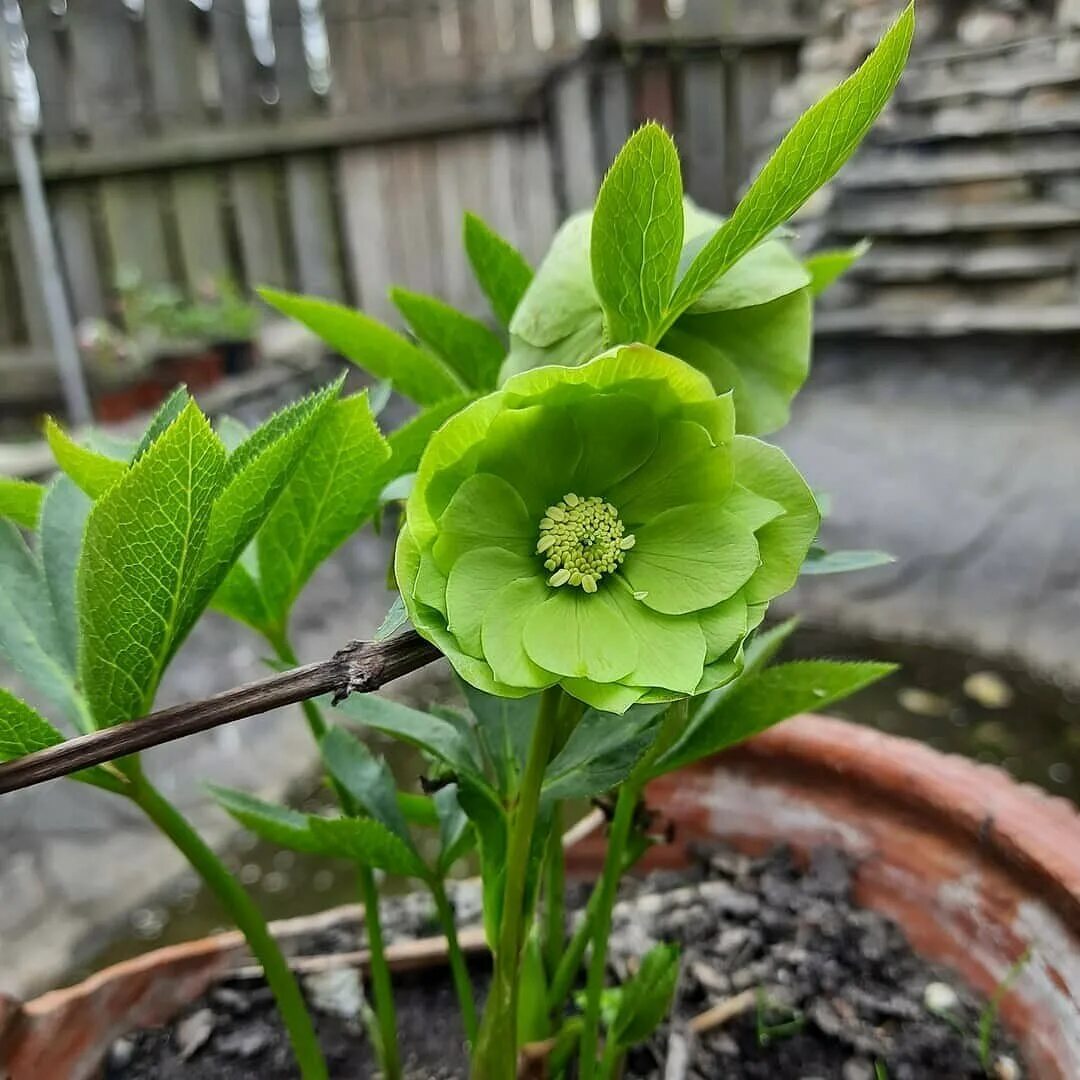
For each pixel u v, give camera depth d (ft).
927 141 3.08
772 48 3.56
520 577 0.51
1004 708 2.40
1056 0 2.90
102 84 3.43
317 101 3.70
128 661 0.62
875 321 3.16
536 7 3.62
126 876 1.99
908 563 2.88
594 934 0.88
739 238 0.54
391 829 0.85
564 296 0.65
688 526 0.52
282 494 0.72
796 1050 1.01
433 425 0.74
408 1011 1.10
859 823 1.18
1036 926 0.98
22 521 0.80
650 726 0.70
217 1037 1.06
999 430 3.03
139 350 3.28
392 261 3.82
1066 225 2.93
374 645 0.52
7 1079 0.92
